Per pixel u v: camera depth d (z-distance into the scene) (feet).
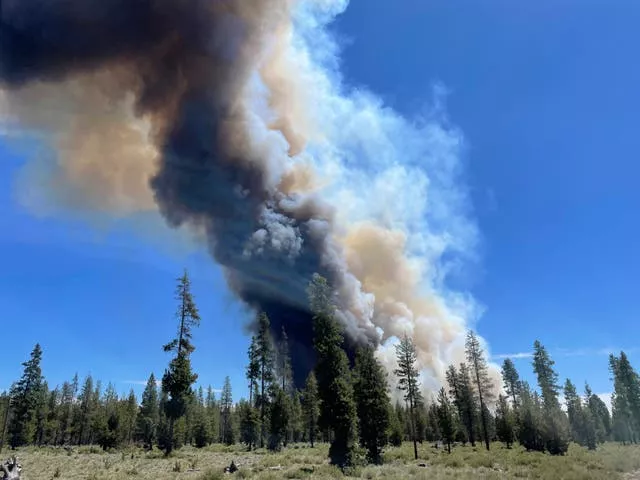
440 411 168.25
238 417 311.06
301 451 159.12
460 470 87.35
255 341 215.92
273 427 189.06
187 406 154.92
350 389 119.14
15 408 244.01
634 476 74.54
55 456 139.44
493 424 262.26
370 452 124.06
